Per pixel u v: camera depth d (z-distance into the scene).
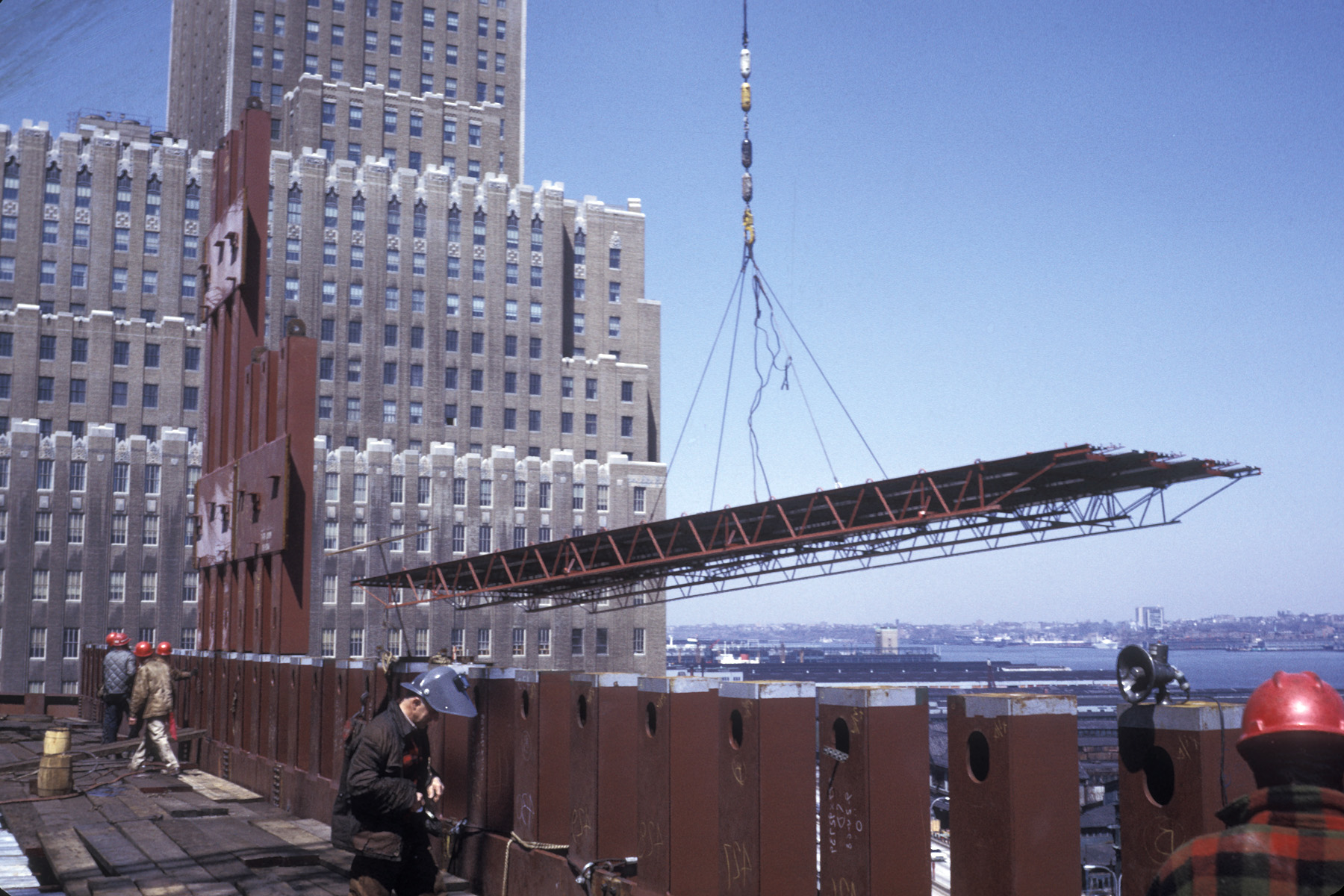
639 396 124.44
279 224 110.75
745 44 39.59
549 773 7.49
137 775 15.84
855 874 4.45
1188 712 3.37
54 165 105.38
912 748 4.48
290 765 12.72
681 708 5.96
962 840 4.02
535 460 111.56
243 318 21.00
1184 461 29.62
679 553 42.53
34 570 93.12
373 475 103.44
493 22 137.25
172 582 97.50
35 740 21.72
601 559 48.81
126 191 107.94
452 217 118.69
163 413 103.38
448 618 103.44
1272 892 1.96
